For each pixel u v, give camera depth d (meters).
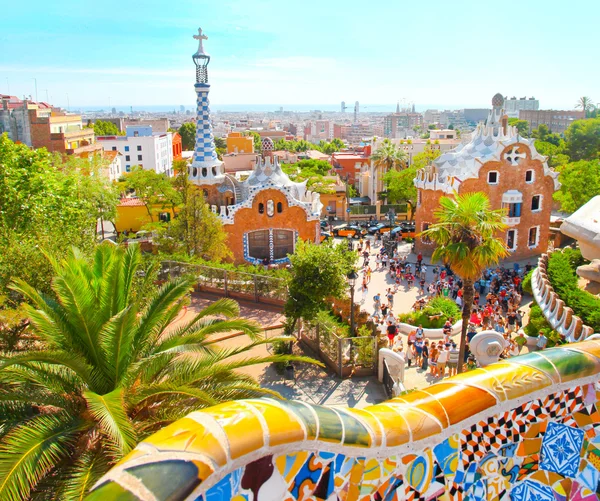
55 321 12.84
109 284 13.72
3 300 16.56
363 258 50.81
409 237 59.69
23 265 18.58
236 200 49.62
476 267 23.59
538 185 49.91
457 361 24.92
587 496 4.46
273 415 3.09
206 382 13.63
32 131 77.19
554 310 26.88
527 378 4.18
